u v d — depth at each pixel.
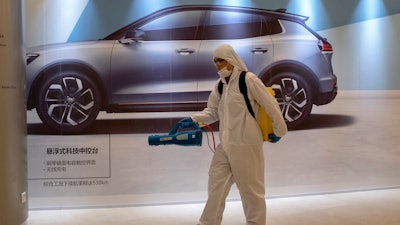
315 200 4.21
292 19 4.25
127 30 3.98
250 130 2.73
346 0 4.40
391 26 4.56
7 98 3.19
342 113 4.43
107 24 3.95
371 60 4.51
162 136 2.93
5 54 3.15
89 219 3.63
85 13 3.92
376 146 4.58
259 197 2.77
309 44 4.29
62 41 3.90
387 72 4.58
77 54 3.92
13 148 3.26
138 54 4.00
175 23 4.05
